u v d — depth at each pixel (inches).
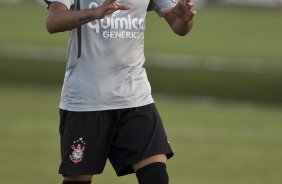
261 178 1199.6
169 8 748.6
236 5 5270.7
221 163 1307.8
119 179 1153.4
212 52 3255.4
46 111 1807.3
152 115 751.7
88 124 746.8
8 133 1515.7
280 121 1813.5
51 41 3437.5
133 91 749.9
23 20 4345.5
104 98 743.1
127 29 741.9
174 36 3789.4
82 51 741.9
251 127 1708.9
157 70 2539.4
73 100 748.6
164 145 741.9
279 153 1416.1
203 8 5255.9
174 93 2305.6
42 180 1138.0
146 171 729.0
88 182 767.1
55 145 1413.6
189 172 1226.0
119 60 743.1
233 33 4047.7
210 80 2454.5
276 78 2497.5
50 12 712.4
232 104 2137.1
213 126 1700.3
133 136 740.0
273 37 3922.2
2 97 2022.6
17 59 2682.1
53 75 2486.5
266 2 5206.7
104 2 693.9
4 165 1232.8
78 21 697.0
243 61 2960.1
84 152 749.3
